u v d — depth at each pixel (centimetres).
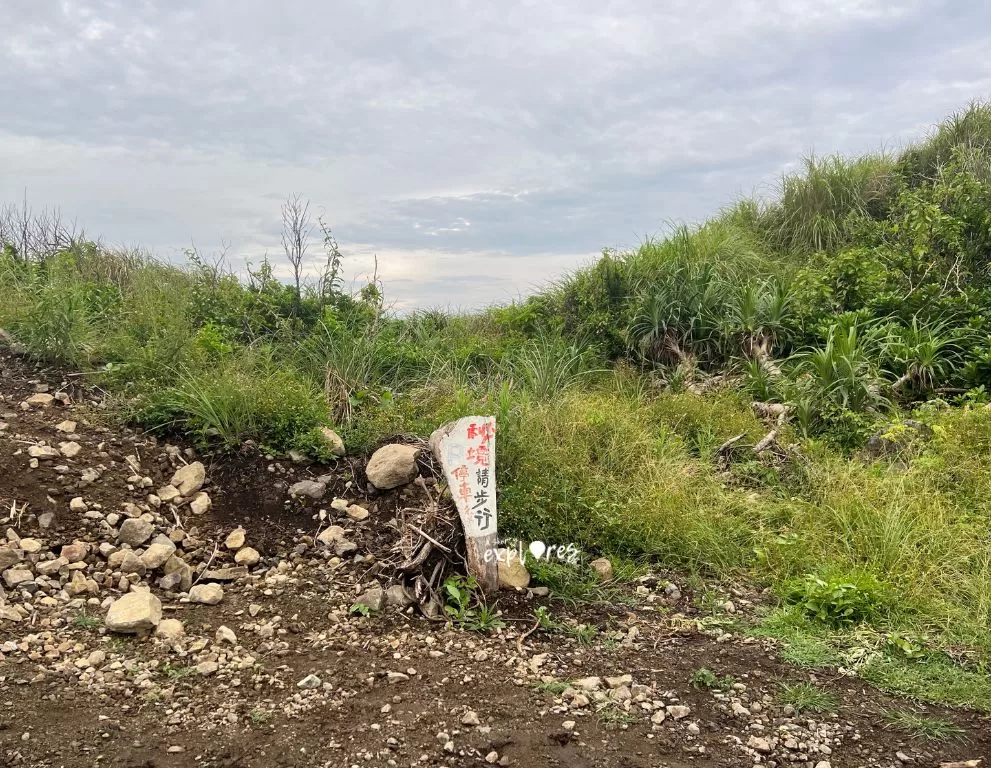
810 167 1109
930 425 583
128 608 379
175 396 562
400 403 632
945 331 751
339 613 404
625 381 766
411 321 929
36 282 745
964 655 369
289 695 328
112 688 325
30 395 570
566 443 567
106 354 636
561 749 295
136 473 503
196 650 362
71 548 427
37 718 299
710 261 920
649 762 289
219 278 872
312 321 814
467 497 427
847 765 290
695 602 427
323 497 510
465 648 374
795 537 472
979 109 1125
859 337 749
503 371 783
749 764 290
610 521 474
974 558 443
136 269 911
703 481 544
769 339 799
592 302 895
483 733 301
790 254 1029
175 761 280
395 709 318
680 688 342
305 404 570
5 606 379
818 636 386
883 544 457
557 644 382
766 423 662
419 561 429
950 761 292
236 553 461
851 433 620
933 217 848
